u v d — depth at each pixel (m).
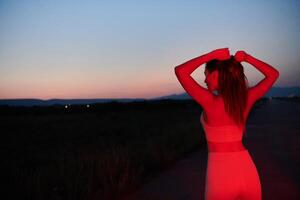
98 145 19.14
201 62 3.08
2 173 9.09
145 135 22.27
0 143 24.47
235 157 3.11
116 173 8.98
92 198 7.29
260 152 13.05
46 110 98.94
